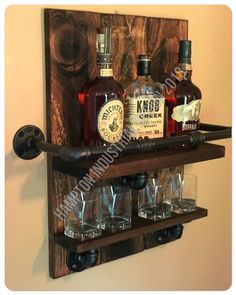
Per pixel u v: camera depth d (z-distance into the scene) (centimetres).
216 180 127
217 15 117
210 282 130
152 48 100
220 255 132
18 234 87
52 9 84
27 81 84
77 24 87
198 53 114
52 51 85
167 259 117
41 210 89
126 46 95
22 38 83
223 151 99
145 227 93
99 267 101
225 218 131
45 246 91
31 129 85
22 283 89
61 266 91
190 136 91
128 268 107
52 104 86
